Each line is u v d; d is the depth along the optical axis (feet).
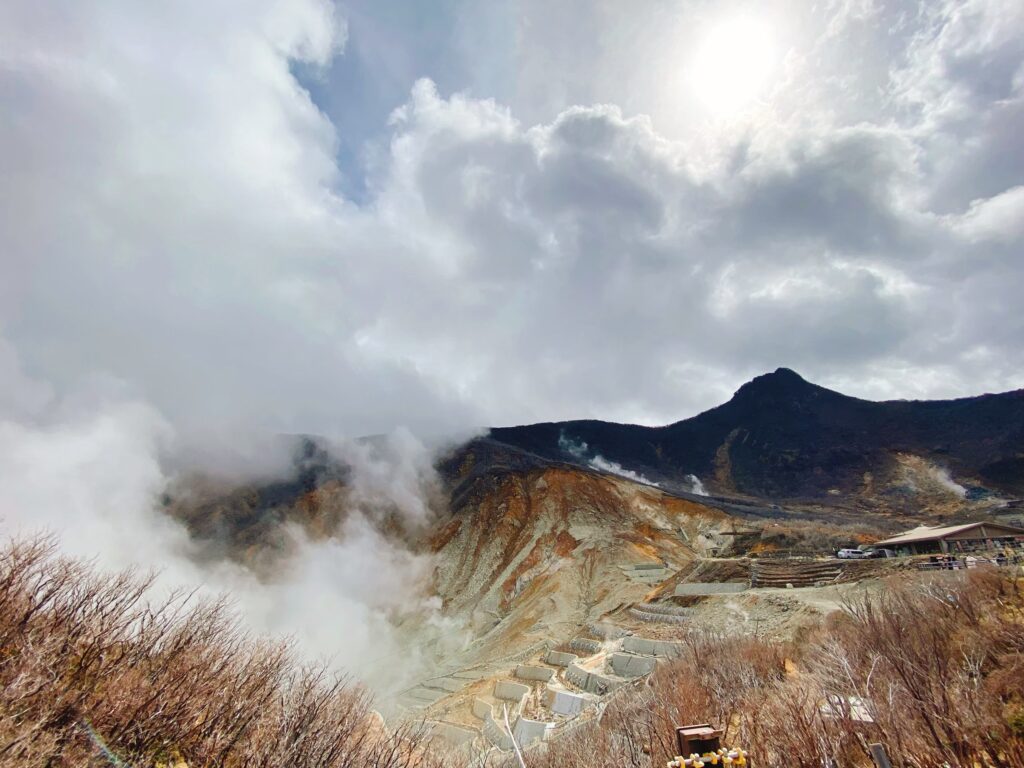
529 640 200.54
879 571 136.98
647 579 230.89
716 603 151.23
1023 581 36.78
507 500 364.99
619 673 118.73
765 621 112.37
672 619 153.07
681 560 256.73
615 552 267.18
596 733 45.44
